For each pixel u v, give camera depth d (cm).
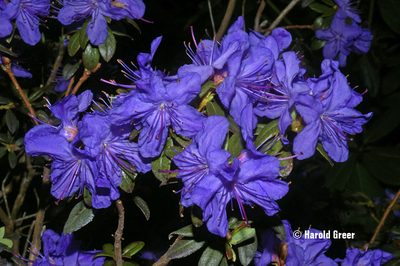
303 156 54
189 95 52
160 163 53
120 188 56
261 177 51
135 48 89
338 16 77
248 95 55
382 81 109
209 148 51
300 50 85
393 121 100
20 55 72
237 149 53
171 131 53
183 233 55
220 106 55
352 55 107
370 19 104
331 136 55
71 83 66
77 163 54
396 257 66
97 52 60
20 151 75
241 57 53
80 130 52
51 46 75
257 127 55
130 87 54
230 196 52
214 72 54
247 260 54
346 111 54
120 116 52
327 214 74
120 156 54
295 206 67
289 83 54
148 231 67
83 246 65
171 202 68
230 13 73
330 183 97
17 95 68
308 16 95
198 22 100
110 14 59
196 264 64
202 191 50
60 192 55
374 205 92
